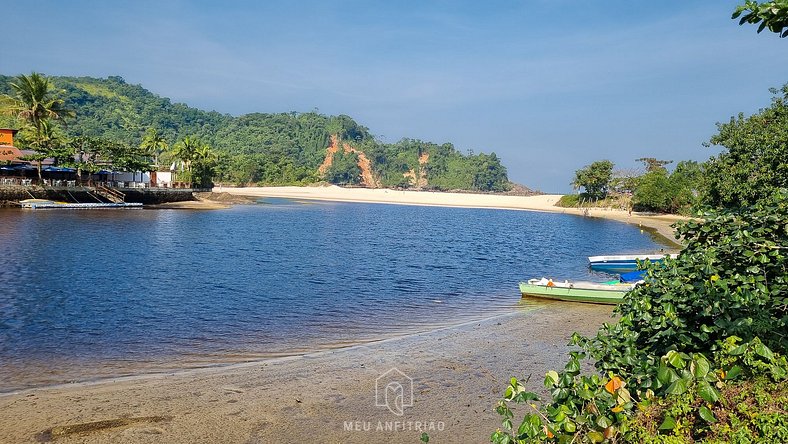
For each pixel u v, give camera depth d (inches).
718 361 227.5
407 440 377.7
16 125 4660.4
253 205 3932.1
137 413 418.0
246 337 663.8
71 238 1590.8
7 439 370.3
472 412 425.4
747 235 279.9
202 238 1768.0
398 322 762.2
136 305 821.9
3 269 1083.9
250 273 1155.9
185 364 550.6
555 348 617.3
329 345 633.6
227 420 408.2
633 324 276.1
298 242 1792.6
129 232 1823.3
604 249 1894.7
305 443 373.4
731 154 1122.0
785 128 952.9
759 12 212.7
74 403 437.1
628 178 4306.1
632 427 198.2
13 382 489.1
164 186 3740.2
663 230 2532.0
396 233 2315.5
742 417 191.3
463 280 1169.4
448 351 603.2
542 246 1978.3
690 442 186.1
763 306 259.6
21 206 2455.7
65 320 722.2
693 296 262.1
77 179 2957.7
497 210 4645.7
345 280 1115.9
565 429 204.4
